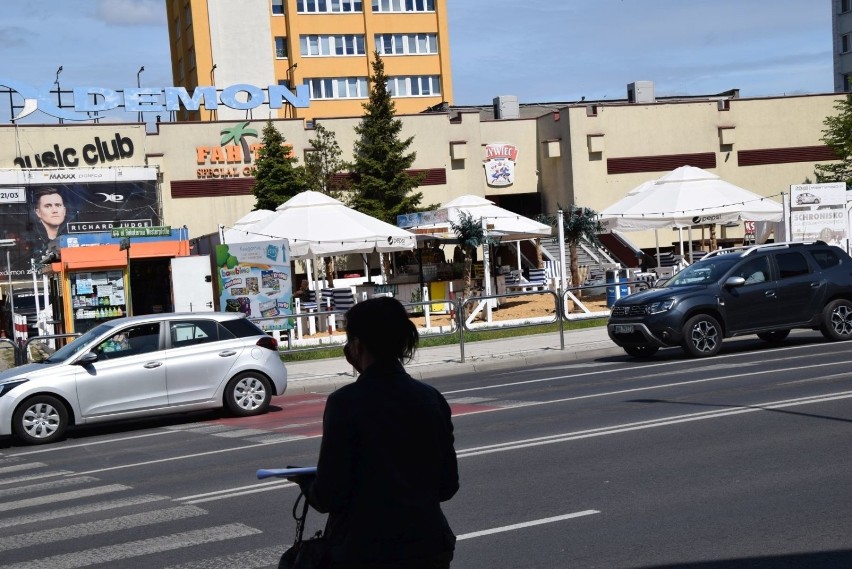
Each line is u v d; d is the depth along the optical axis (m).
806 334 22.83
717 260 19.86
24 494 10.02
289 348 23.83
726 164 53.66
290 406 16.78
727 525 6.94
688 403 12.64
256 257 24.73
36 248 44.44
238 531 7.62
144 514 8.48
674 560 6.22
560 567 6.22
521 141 53.88
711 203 31.66
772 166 54.22
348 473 3.69
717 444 9.80
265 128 45.62
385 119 47.16
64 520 8.46
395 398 3.77
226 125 48.31
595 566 6.20
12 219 44.19
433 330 25.11
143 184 46.19
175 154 47.66
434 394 3.89
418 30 70.56
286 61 68.88
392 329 3.90
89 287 25.62
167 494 9.36
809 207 27.12
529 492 8.29
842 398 12.12
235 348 15.57
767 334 21.53
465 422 12.62
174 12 73.56
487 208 32.22
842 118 48.31
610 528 7.04
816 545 6.36
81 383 14.57
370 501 3.67
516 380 17.72
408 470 3.71
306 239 27.39
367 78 69.50
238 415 15.62
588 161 51.75
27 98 46.66
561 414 12.63
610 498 7.91
